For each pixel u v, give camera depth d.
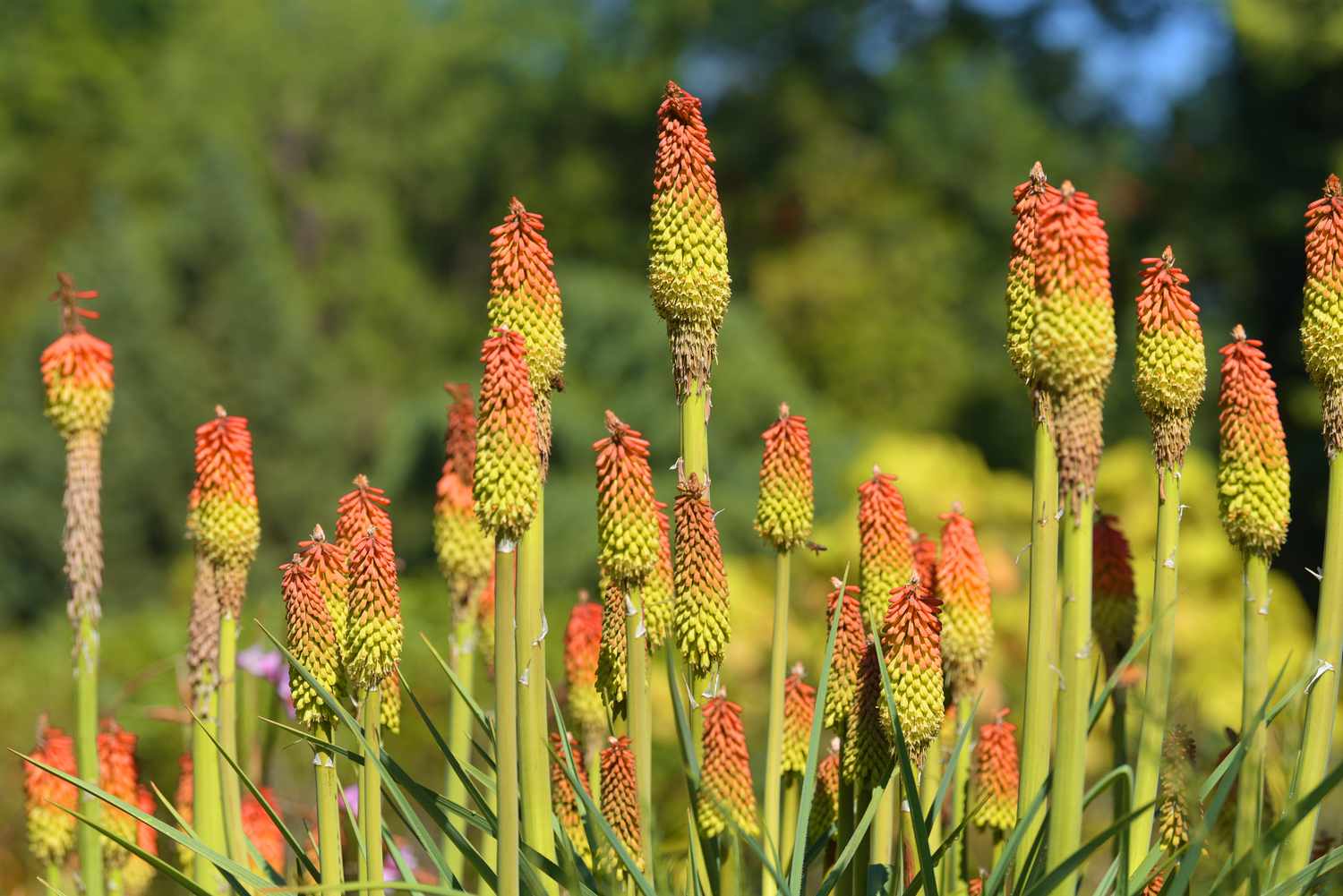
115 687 9.71
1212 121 26.73
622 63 38.06
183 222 31.19
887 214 31.84
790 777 3.78
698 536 3.23
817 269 30.80
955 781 3.81
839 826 3.25
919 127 32.59
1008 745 3.77
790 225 33.75
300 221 40.50
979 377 30.64
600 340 20.92
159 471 27.92
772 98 34.41
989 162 32.22
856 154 34.16
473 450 4.36
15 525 26.25
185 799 4.42
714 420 21.92
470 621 4.35
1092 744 7.62
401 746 8.24
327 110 41.41
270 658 5.93
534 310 3.06
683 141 3.19
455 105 41.53
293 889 2.79
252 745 5.41
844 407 30.25
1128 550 3.79
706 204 3.21
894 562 3.66
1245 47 24.31
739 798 3.28
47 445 26.72
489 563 4.35
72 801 4.30
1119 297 27.94
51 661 12.08
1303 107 25.36
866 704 3.03
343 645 3.03
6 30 40.81
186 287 30.78
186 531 3.72
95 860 3.97
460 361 39.59
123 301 28.20
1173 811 3.08
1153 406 3.03
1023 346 2.93
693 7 35.88
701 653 3.27
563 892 3.26
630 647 3.13
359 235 40.56
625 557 3.05
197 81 40.34
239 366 30.30
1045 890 2.49
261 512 30.64
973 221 32.72
